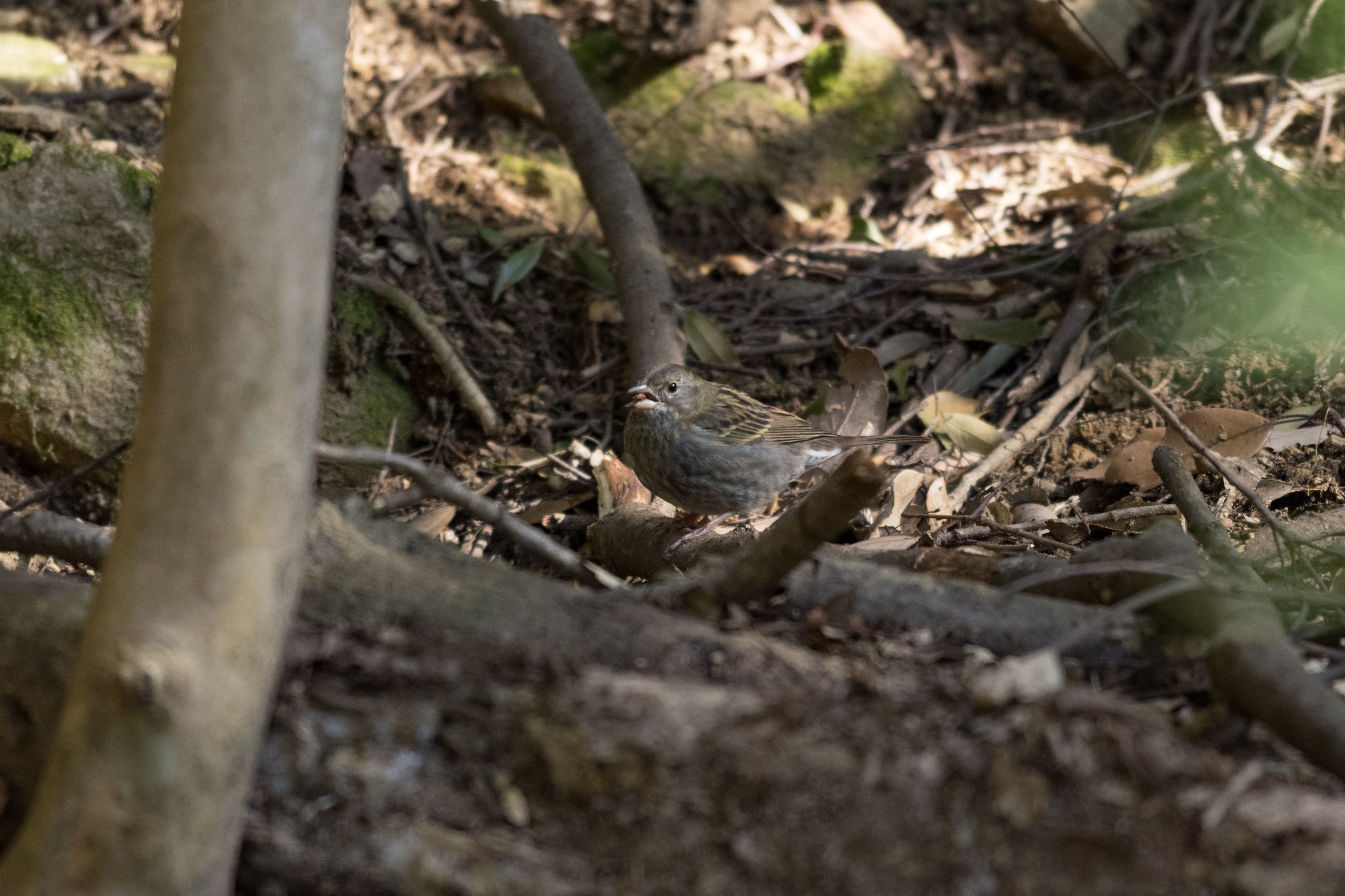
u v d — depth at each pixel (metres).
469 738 5.05
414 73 14.04
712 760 4.85
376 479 10.80
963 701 5.04
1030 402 11.35
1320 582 7.24
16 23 13.42
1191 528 7.62
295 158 5.16
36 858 4.62
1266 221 11.97
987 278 11.99
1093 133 14.05
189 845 4.64
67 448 10.07
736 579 5.94
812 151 14.04
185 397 4.85
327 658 5.20
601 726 4.93
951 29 14.87
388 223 12.37
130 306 10.17
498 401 11.34
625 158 12.49
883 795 4.75
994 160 13.90
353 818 5.01
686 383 9.92
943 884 4.71
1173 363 11.03
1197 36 14.48
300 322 5.05
